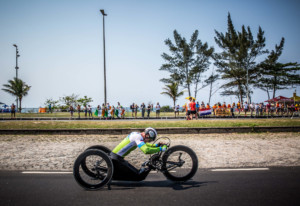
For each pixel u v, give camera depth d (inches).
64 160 281.9
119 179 194.9
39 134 516.7
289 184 188.7
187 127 521.7
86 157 204.4
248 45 1902.1
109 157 188.9
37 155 308.0
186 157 255.0
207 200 159.3
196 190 179.9
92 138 464.8
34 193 175.3
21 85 1856.5
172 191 179.3
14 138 462.3
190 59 1921.8
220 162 266.2
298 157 283.6
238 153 309.1
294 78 2055.9
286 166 245.1
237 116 1169.4
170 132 517.7
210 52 1886.1
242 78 2039.9
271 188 180.4
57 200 162.1
